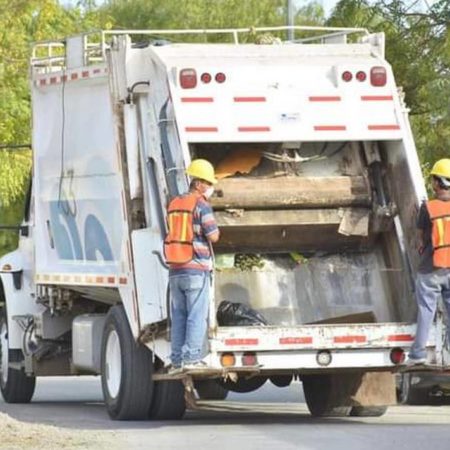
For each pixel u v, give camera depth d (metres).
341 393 42.56
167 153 38.94
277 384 44.50
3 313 52.00
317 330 37.62
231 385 44.34
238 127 39.06
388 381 42.31
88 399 53.09
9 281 51.00
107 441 35.22
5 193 81.19
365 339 37.97
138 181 40.41
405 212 40.22
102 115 42.59
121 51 40.94
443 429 38.12
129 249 40.22
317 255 41.84
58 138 45.66
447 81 61.75
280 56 40.75
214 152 40.62
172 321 37.53
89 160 43.50
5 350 51.66
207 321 37.25
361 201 40.91
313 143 41.31
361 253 41.94
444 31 64.31
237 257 41.28
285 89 39.75
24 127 80.94
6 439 35.22
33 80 47.06
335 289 41.56
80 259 44.47
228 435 36.66
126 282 40.66
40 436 35.91
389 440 35.34
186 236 37.25
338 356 37.94
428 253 38.12
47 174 46.69
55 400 52.66
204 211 37.44
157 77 40.00
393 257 41.09
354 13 65.38
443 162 38.84
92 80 43.16
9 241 103.19
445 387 47.59
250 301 41.00
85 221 43.88
